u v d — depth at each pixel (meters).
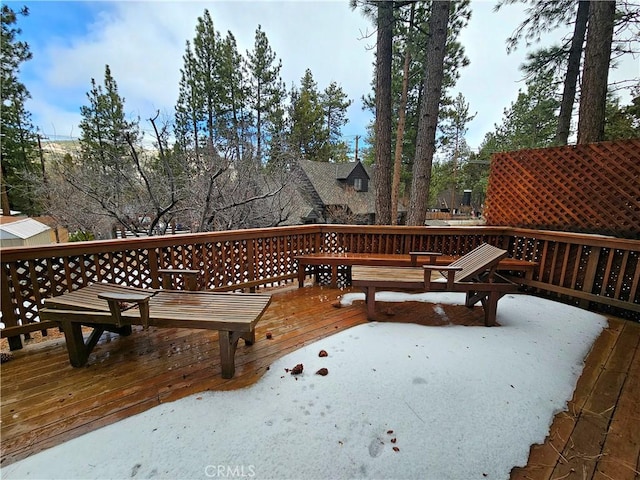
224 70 12.83
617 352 2.29
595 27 4.14
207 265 3.29
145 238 2.82
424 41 7.27
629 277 2.90
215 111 13.16
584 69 4.33
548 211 3.72
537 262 3.66
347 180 16.33
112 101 12.81
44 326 2.39
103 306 1.98
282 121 15.46
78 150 8.43
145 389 1.81
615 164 3.14
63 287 2.49
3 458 1.34
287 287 4.00
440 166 20.61
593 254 3.09
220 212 6.73
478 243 4.08
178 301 2.20
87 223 8.20
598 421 1.58
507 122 20.31
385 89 5.43
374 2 4.92
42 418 1.57
